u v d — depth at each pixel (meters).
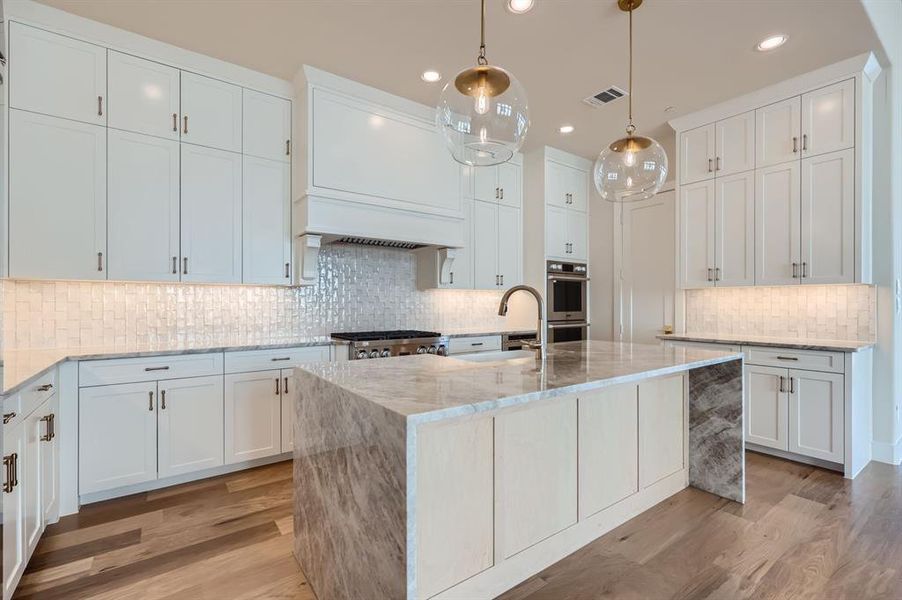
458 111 1.85
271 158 3.34
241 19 2.63
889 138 3.11
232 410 2.94
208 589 1.81
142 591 1.79
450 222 4.07
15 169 2.47
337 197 3.38
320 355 3.28
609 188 2.46
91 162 2.69
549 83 3.30
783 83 3.32
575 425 2.08
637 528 2.27
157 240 2.90
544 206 4.70
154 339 3.12
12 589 1.68
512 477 1.83
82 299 2.89
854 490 2.71
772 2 2.41
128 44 2.79
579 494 2.09
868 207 3.12
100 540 2.15
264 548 2.10
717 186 3.74
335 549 1.62
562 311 4.89
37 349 2.71
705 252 3.83
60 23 2.58
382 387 1.55
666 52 2.90
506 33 2.70
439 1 2.43
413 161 3.80
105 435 2.51
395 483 1.25
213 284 3.29
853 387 2.89
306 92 3.26
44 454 2.11
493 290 4.71
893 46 3.06
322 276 3.81
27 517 1.85
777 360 3.22
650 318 4.68
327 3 2.46
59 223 2.59
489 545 1.75
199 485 2.78
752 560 1.99
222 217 3.14
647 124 4.09
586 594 1.78
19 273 2.49
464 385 1.57
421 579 1.56
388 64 3.14
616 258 4.98
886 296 3.15
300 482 1.95
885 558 2.00
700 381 2.72
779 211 3.40
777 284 3.41
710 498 2.60
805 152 3.27
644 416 2.45
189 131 3.01
